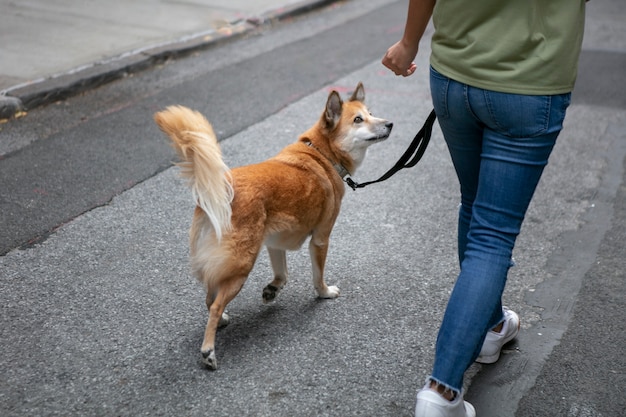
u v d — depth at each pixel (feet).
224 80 23.80
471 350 8.00
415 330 11.07
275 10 32.73
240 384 9.55
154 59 24.97
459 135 8.74
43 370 9.59
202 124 9.62
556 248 14.11
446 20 8.06
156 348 10.26
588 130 21.18
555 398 9.61
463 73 8.00
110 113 20.33
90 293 11.60
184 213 14.74
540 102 7.74
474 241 8.27
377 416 9.04
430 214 15.49
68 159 17.03
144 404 9.05
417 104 22.67
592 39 31.55
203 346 9.73
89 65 23.38
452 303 8.11
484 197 8.23
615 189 17.13
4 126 18.93
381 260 13.34
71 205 14.71
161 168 16.84
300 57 26.99
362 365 10.11
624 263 13.55
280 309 11.57
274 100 22.07
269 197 10.22
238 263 9.86
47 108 20.51
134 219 14.33
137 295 11.62
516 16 7.63
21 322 10.68
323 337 10.78
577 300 12.19
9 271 12.09
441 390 8.16
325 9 35.40
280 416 8.94
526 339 11.02
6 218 13.94
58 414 8.76
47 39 25.90
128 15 30.04
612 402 9.54
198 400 9.18
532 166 8.04
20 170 16.25
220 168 9.55
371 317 11.41
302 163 11.18
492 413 9.30
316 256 11.60
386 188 16.72
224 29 29.25
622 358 10.55
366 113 11.98
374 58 27.30
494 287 8.00
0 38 25.46
